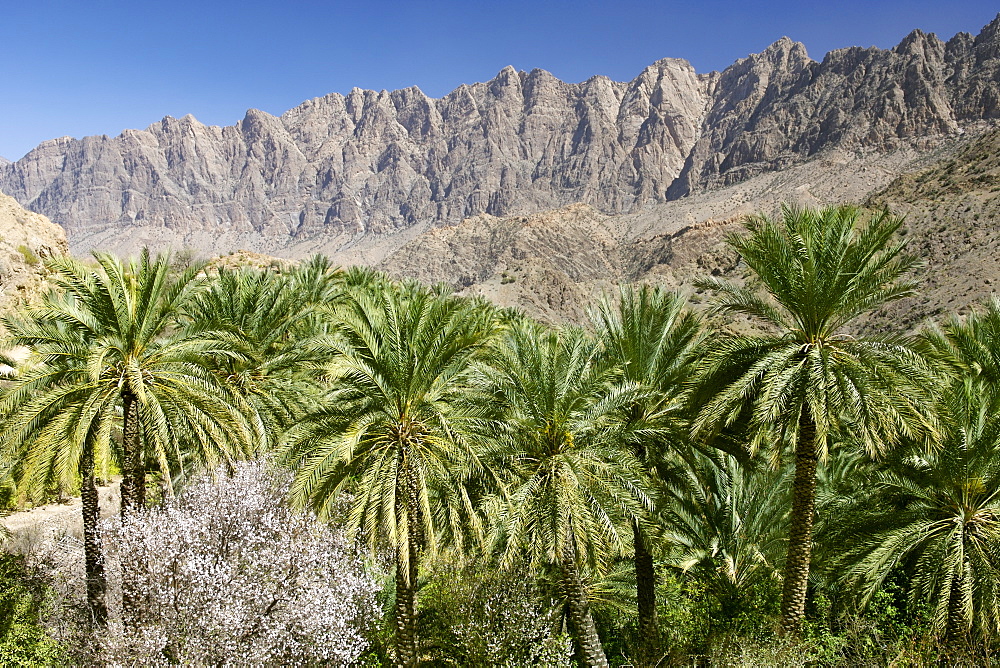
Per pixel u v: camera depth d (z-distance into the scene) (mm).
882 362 12203
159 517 12750
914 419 11789
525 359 13047
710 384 13125
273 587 12477
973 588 12625
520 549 13523
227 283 19625
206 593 11703
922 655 12656
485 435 13102
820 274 12367
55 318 13805
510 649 13328
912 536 13172
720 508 16484
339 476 12109
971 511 13211
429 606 14664
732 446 13945
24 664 11602
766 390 12031
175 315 15625
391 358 11969
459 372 13031
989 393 14711
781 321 13094
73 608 13297
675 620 15508
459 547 13133
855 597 13625
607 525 12234
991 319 18500
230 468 14930
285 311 20156
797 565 13203
